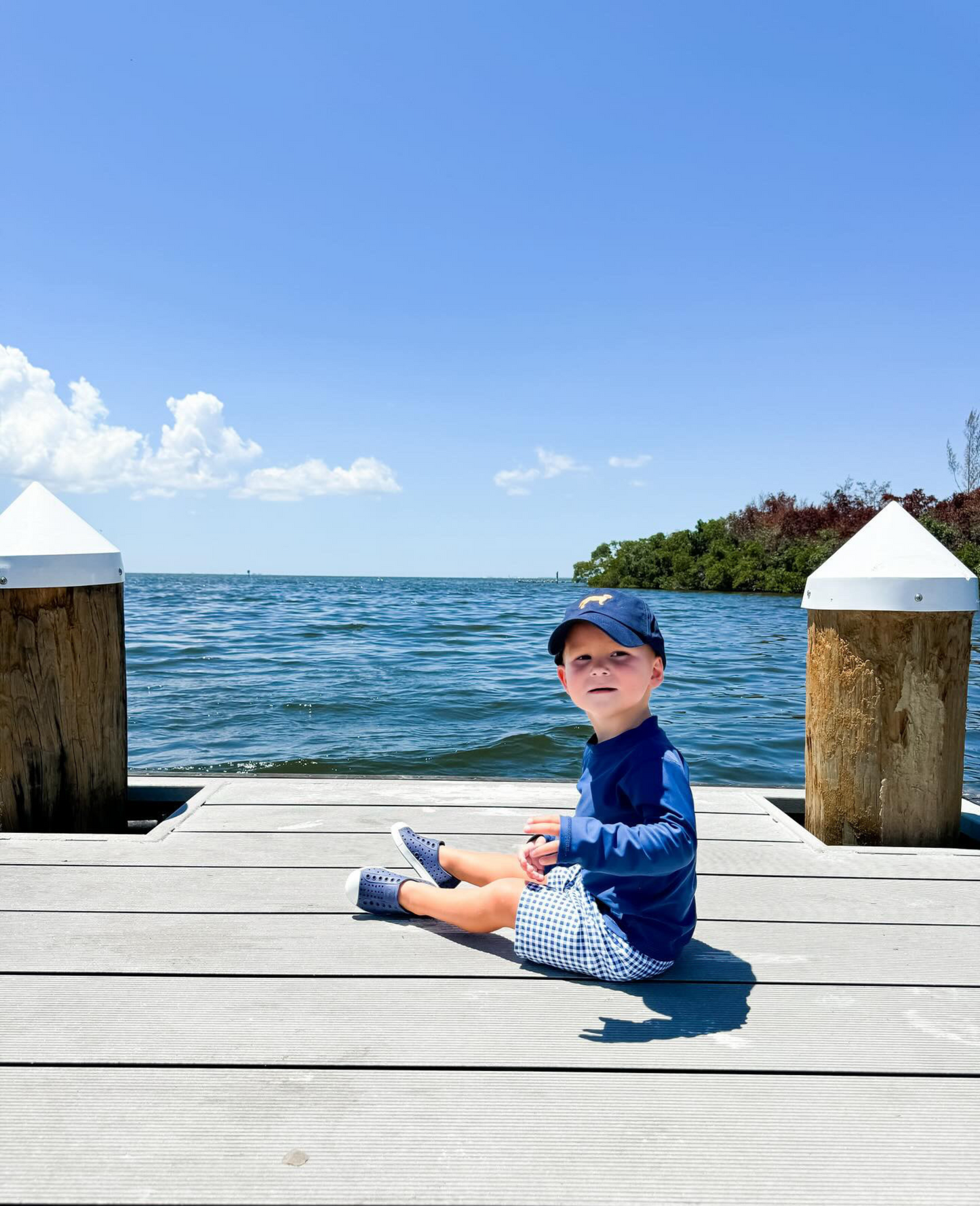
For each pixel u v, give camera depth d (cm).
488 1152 134
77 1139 135
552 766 621
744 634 2044
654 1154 135
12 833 292
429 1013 175
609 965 186
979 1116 146
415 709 861
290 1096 147
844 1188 128
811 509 5712
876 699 293
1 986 184
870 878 261
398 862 267
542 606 3425
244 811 322
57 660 296
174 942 207
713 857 279
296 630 1911
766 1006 181
